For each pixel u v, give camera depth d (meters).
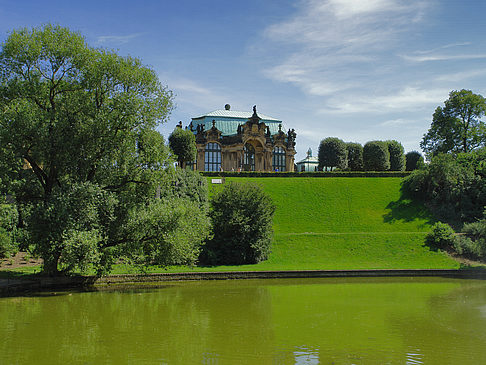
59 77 36.66
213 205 55.19
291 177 87.38
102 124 34.88
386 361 19.59
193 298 34.66
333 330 24.98
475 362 19.52
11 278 36.62
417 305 32.22
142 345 21.62
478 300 34.19
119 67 36.41
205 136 109.19
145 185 38.78
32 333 23.48
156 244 37.41
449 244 56.44
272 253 55.44
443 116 91.44
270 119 122.19
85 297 33.97
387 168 106.88
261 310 30.28
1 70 35.34
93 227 34.72
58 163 35.72
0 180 33.41
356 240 58.97
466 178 70.06
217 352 20.67
